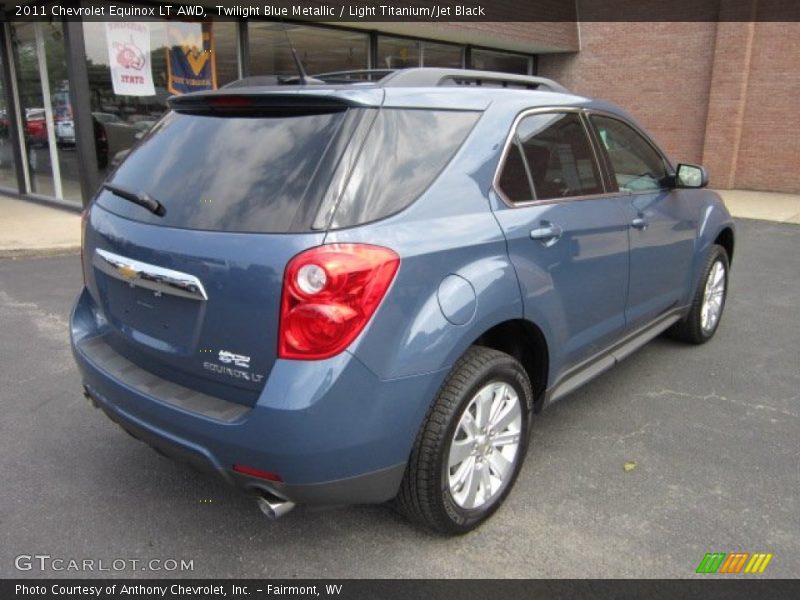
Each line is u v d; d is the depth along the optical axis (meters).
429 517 2.56
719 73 14.71
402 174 2.42
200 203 2.42
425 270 2.33
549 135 3.13
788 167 14.35
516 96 3.02
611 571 2.52
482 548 2.65
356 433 2.20
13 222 9.54
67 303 5.89
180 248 2.35
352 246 2.17
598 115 3.57
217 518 2.84
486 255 2.58
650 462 3.29
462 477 2.62
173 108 2.92
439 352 2.34
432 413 2.45
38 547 2.64
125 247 2.56
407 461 2.41
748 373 4.42
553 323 2.95
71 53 9.12
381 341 2.21
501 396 2.73
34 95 10.81
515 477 2.90
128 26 9.74
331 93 2.38
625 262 3.52
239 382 2.28
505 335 3.01
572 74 17.11
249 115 2.57
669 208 4.04
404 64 14.02
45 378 4.24
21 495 2.98
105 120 9.78
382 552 2.63
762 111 14.46
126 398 2.51
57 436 3.51
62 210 10.55
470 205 2.60
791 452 3.39
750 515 2.86
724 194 14.41
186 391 2.44
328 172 2.25
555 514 2.86
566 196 3.16
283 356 2.16
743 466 3.25
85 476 3.14
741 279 7.15
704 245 4.52
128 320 2.66
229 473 2.29
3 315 5.53
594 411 3.85
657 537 2.71
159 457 3.32
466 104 2.76
